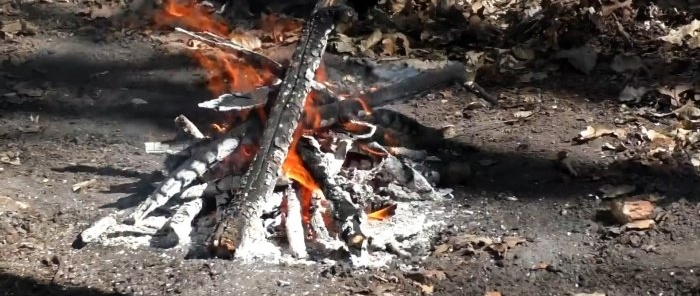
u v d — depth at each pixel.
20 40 6.78
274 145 4.44
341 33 6.68
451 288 4.19
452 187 4.88
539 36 6.58
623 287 4.17
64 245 4.49
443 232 4.53
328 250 4.34
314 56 4.69
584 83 5.98
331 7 4.86
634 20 6.75
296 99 4.55
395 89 5.04
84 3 7.38
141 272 4.29
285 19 6.96
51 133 5.54
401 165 4.77
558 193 4.80
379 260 4.35
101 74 6.27
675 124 5.41
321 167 4.49
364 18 6.91
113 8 7.26
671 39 6.40
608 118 5.53
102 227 4.52
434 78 5.29
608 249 4.38
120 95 5.99
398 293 4.16
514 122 5.51
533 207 4.70
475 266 4.31
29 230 4.59
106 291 4.18
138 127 5.59
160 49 6.62
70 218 4.68
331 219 4.43
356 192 4.58
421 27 6.80
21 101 5.93
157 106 5.84
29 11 7.23
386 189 4.75
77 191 4.91
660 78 5.97
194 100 5.90
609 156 5.11
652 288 4.15
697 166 4.96
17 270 4.33
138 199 4.81
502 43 6.58
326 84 5.16
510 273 4.27
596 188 4.82
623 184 4.83
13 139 5.47
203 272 4.26
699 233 4.45
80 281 4.25
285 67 5.14
